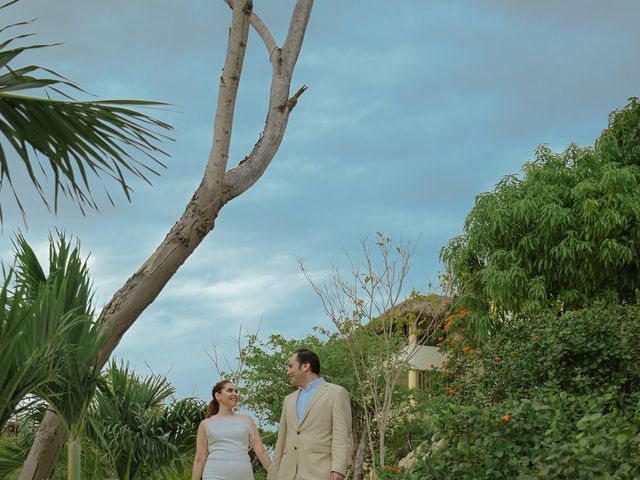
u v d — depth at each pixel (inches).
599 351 422.3
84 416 262.7
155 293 311.6
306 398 255.9
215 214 322.0
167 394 352.2
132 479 337.1
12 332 233.1
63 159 230.4
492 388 439.2
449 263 646.5
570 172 639.8
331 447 248.8
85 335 266.2
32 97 217.8
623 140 651.5
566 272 597.0
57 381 251.3
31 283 286.2
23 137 225.5
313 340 639.8
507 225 628.4
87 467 329.7
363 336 586.9
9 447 323.9
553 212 597.0
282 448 260.7
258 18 383.6
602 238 593.6
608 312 450.3
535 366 426.6
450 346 618.8
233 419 299.9
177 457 344.8
